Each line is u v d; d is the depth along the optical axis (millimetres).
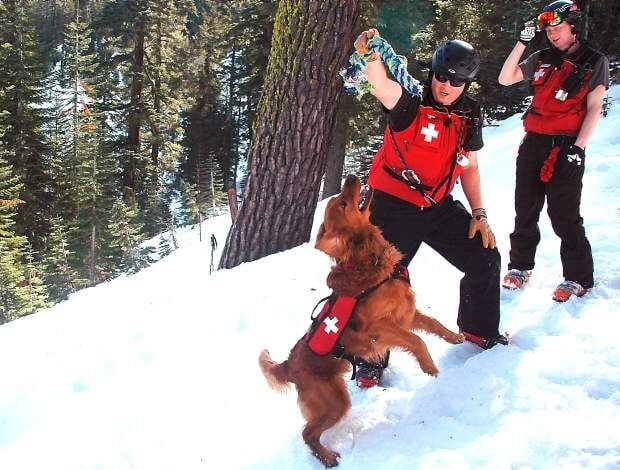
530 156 4242
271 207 6754
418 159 3383
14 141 28844
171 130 36344
